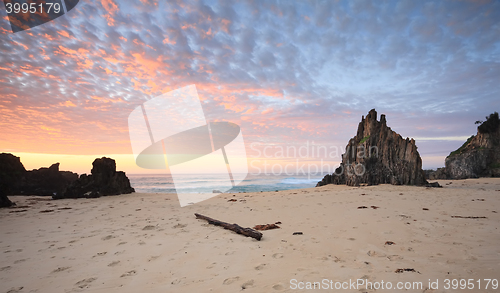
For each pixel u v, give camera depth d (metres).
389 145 21.75
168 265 4.56
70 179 25.08
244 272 4.11
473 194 14.29
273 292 3.34
